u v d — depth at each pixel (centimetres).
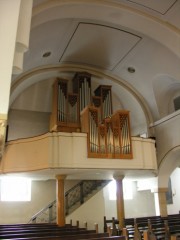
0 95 182
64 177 1048
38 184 1308
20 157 959
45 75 1242
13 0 190
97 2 824
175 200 1597
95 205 1259
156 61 1107
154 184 1291
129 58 1175
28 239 542
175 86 1208
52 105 1234
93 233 663
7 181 1254
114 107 1408
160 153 1222
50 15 805
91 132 959
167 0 812
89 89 1245
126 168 978
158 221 1016
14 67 217
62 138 925
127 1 844
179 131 1118
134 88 1326
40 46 999
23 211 1245
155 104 1257
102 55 1191
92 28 1000
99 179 1352
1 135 183
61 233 685
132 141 1027
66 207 1305
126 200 1470
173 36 910
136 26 929
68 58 1205
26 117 1297
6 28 186
